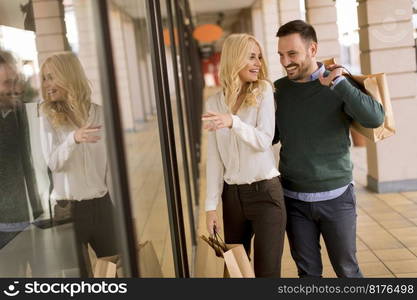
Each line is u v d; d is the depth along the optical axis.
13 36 1.74
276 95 2.71
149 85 2.72
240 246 2.41
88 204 1.80
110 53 1.38
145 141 2.29
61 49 1.65
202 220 6.30
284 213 2.63
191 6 17.20
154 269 2.20
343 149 2.65
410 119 6.77
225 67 2.57
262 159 2.58
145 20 2.89
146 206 2.16
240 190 2.62
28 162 1.83
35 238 1.86
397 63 6.71
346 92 2.44
